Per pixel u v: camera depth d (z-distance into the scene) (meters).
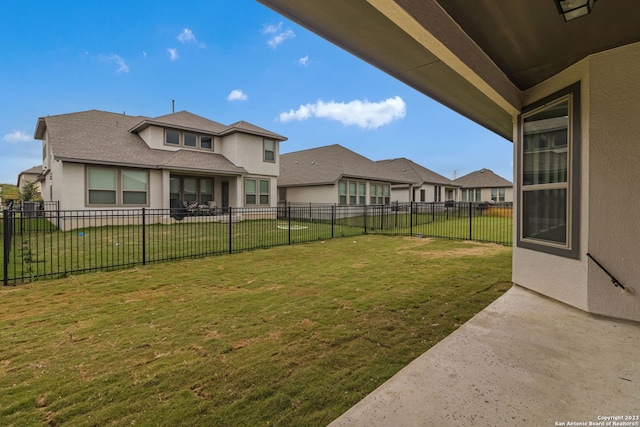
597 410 1.82
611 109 3.06
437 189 30.02
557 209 3.63
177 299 4.21
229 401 2.08
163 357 2.67
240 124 16.88
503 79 3.60
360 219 17.33
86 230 11.43
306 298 4.20
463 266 6.13
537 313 3.33
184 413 1.97
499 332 2.88
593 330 2.89
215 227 13.25
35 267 6.02
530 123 4.02
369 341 2.91
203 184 16.17
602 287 3.15
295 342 2.91
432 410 1.84
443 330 3.14
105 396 2.15
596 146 3.15
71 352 2.77
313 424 1.85
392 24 2.45
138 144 14.55
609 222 3.10
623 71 2.99
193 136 16.02
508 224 14.95
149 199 13.49
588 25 2.60
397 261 6.69
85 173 11.95
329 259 6.95
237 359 2.62
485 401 1.91
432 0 2.25
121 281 5.11
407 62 3.11
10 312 3.76
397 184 24.55
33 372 2.46
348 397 2.09
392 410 1.85
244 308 3.84
